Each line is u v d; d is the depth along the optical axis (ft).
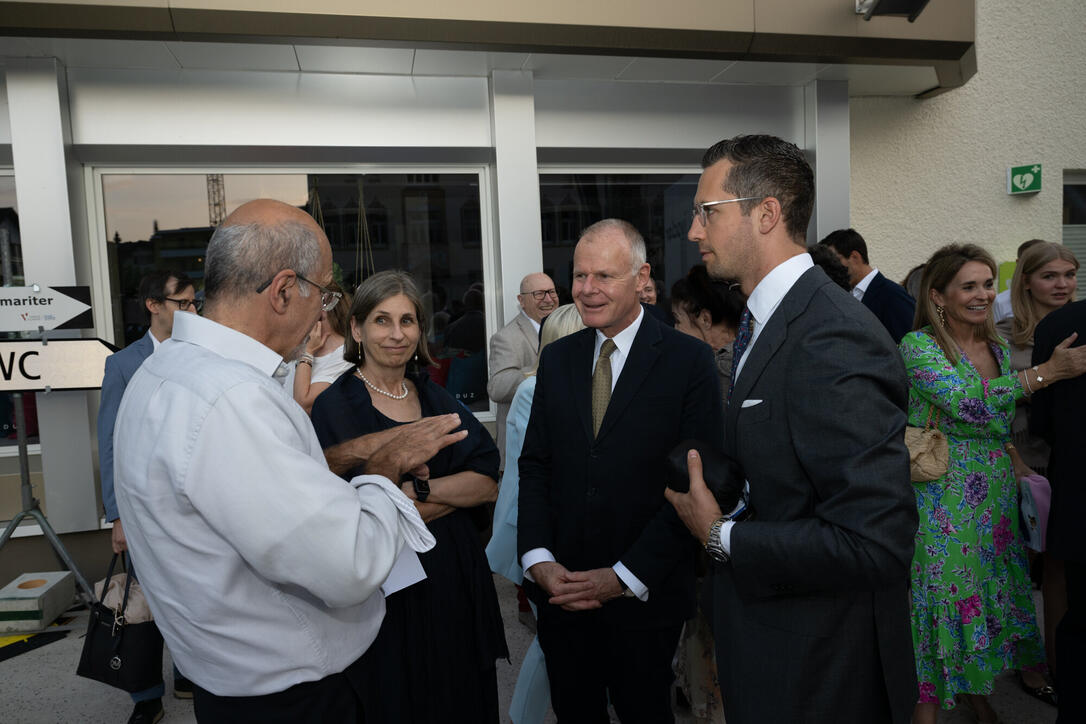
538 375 6.84
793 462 4.12
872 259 17.06
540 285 13.12
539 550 6.21
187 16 11.25
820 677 4.12
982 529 7.69
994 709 8.61
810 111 15.69
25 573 12.62
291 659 3.94
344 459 5.07
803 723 4.14
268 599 3.86
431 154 14.43
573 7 12.48
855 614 4.13
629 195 15.88
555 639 6.42
